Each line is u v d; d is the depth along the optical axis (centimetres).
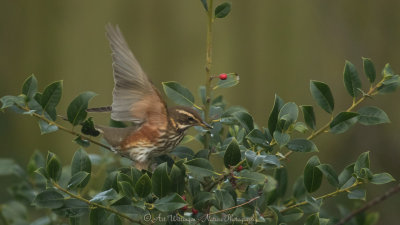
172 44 1922
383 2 1783
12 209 973
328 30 1820
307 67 1859
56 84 805
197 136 879
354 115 748
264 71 1884
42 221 970
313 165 752
